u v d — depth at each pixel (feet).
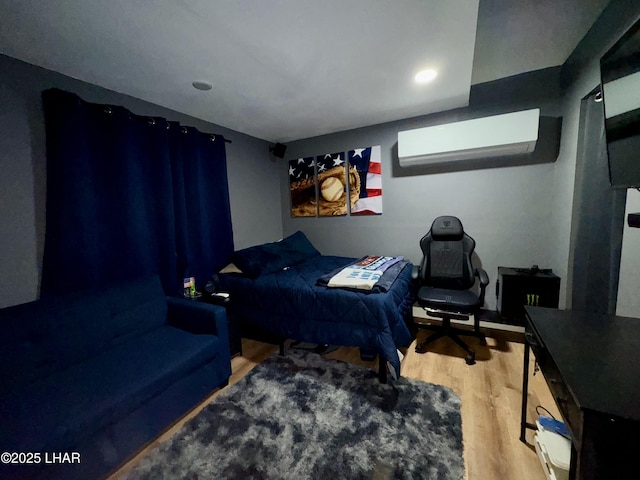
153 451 4.84
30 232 5.73
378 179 10.87
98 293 6.06
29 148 5.67
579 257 7.11
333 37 5.06
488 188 9.22
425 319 10.11
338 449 4.74
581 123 6.81
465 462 4.46
